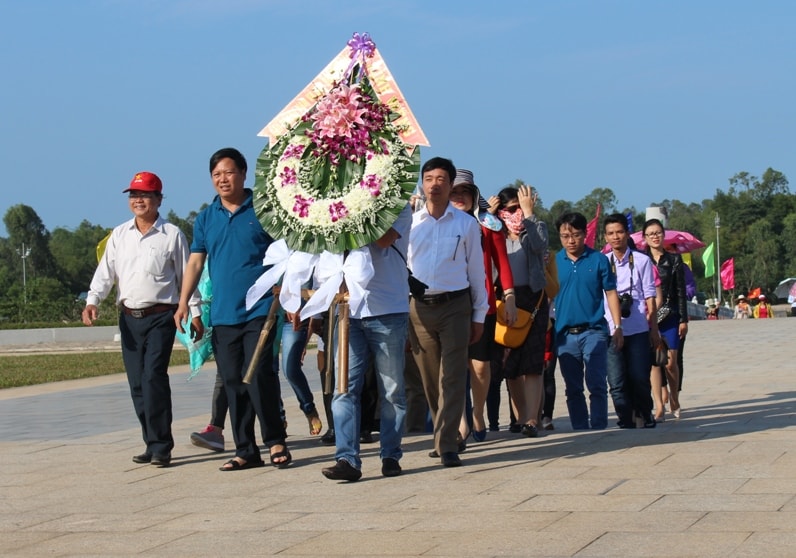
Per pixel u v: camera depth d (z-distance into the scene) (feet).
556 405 44.75
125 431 38.04
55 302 193.36
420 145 25.79
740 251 398.62
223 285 28.58
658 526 19.75
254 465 28.78
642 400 35.40
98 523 22.68
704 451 27.50
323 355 33.27
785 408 38.40
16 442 35.70
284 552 19.36
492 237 31.63
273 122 27.53
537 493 23.35
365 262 25.80
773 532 18.89
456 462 27.37
